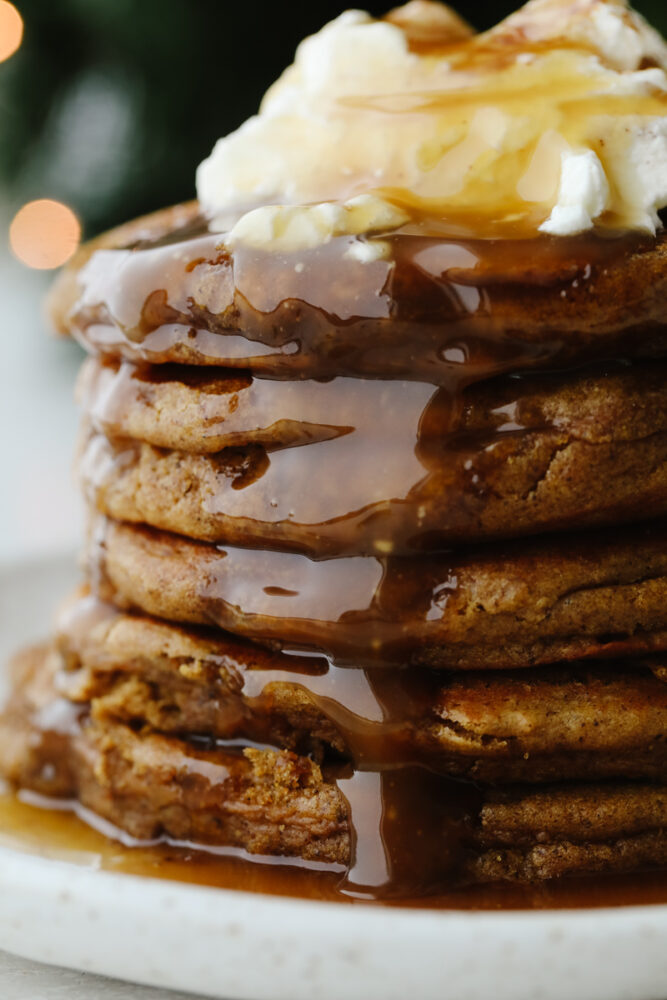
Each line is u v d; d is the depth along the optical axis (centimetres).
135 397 32
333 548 30
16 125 50
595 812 31
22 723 35
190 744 32
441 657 30
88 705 34
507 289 29
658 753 31
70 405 76
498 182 31
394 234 29
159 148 49
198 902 28
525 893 30
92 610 34
